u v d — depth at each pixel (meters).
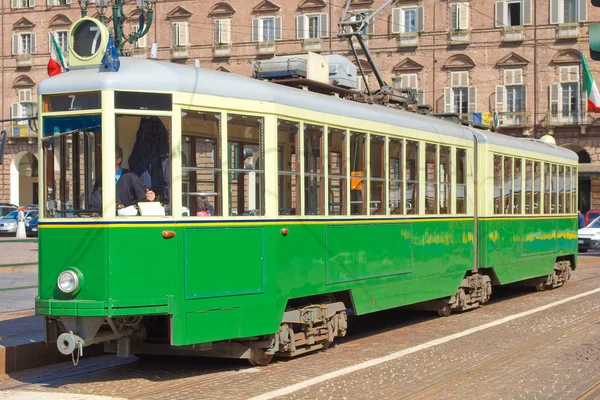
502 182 18.92
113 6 20.80
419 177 15.20
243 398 9.34
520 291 22.56
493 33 55.22
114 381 10.47
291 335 11.73
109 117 9.98
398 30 56.72
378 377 10.60
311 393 9.62
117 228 9.89
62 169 10.26
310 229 12.00
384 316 17.50
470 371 11.02
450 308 17.09
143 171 10.12
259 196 11.13
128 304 9.86
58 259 10.12
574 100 54.03
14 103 64.38
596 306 18.55
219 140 10.66
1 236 50.75
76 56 10.44
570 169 23.97
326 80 13.98
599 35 10.61
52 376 10.95
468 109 55.72
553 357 12.09
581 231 40.53
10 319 14.41
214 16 59.25
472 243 17.61
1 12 64.38
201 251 10.38
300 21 57.66
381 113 13.96
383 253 13.91
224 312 10.61
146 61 10.45
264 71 13.50
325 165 12.38
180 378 10.62
